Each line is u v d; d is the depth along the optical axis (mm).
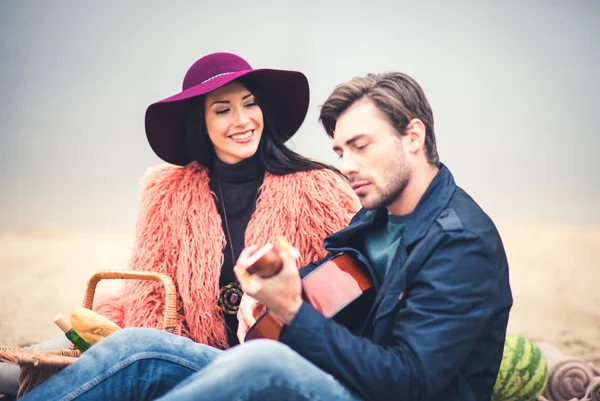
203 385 1822
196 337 2959
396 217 2244
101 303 3127
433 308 1937
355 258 2359
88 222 8281
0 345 4953
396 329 1979
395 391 1884
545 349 3369
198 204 3057
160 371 2162
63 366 2143
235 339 2980
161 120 3100
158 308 3000
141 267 3023
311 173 3045
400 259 2119
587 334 5422
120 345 2166
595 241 7707
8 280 6551
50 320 5641
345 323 2266
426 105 2176
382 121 2115
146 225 3061
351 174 2148
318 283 2262
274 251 1920
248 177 3090
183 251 2994
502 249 2078
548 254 7320
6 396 2908
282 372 1848
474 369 2029
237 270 1945
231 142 3016
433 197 2137
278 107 3232
